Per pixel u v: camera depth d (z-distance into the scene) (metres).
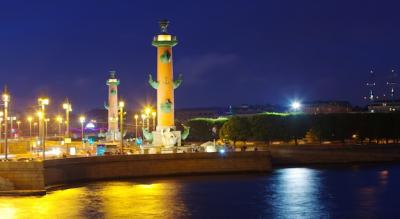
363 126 147.12
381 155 131.62
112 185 86.19
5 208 65.56
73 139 187.25
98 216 61.47
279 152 125.94
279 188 83.00
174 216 62.19
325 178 95.94
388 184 87.31
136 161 96.56
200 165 101.88
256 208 66.94
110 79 182.38
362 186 85.06
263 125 145.12
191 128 166.88
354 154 130.00
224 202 70.81
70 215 61.78
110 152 107.19
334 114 149.75
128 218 60.72
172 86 116.38
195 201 71.38
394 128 147.62
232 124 147.38
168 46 116.44
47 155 106.25
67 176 86.31
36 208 65.69
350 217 61.75
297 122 146.00
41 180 78.12
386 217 61.84
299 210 65.69
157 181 91.75
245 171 104.94
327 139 147.88
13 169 78.12
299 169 114.44
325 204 69.38
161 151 107.25
